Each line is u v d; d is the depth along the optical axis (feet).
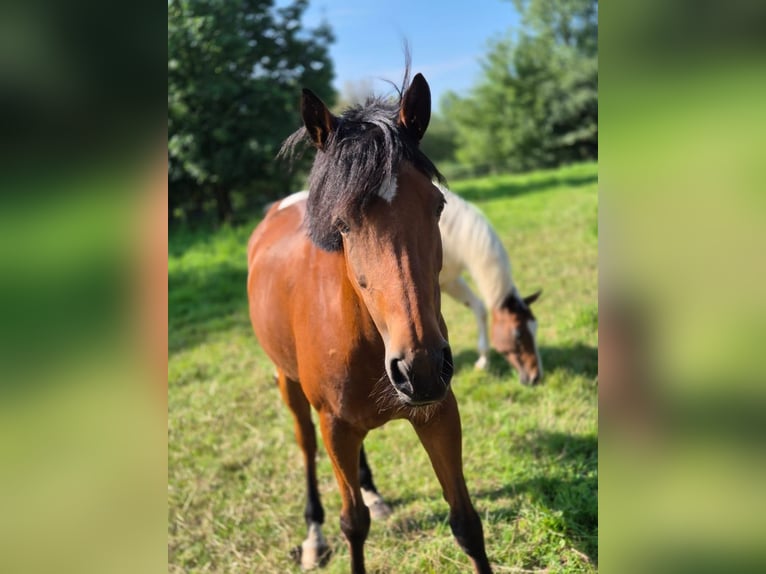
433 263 5.39
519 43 96.99
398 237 5.13
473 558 7.04
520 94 97.35
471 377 14.21
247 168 47.67
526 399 12.79
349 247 5.54
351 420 6.82
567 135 93.45
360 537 7.43
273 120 47.96
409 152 5.47
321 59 52.54
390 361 5.02
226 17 44.62
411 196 5.27
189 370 16.97
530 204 39.86
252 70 49.08
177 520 10.35
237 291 25.82
